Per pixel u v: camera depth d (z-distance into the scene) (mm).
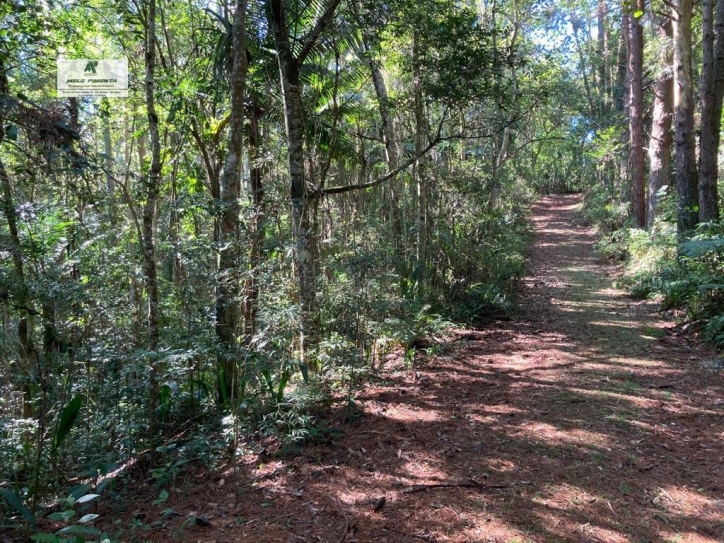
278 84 6031
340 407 4801
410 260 8250
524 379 5449
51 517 2523
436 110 8266
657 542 2705
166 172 7547
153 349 4188
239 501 3299
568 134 16109
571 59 16031
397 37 6738
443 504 3100
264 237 5039
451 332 7531
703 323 6746
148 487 3645
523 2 11297
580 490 3217
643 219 14016
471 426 4262
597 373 5535
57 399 4133
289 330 4465
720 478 3316
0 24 4395
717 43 7816
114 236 5312
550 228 22406
